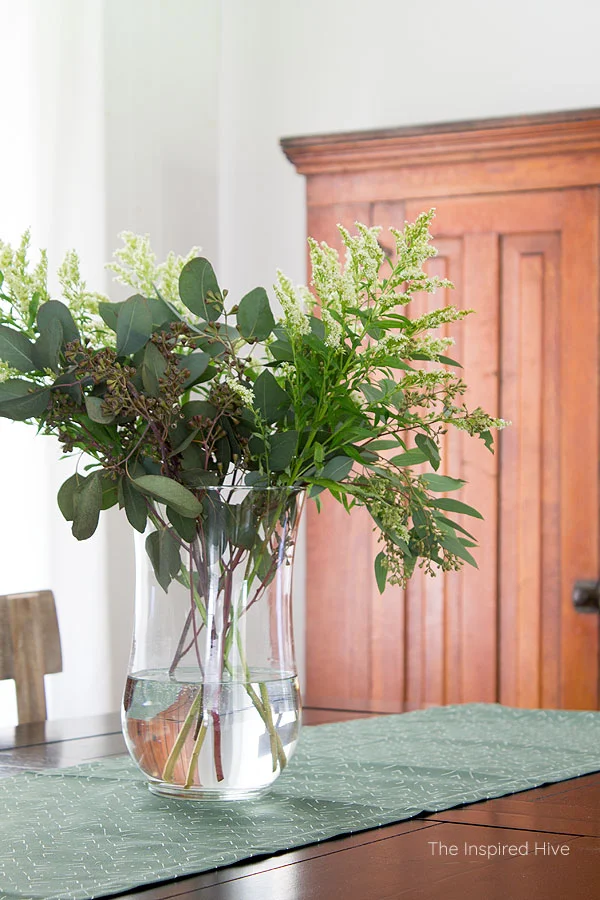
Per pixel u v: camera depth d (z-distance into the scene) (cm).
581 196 320
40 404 121
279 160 370
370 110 360
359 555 343
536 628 324
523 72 343
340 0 363
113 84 329
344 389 124
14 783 136
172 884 98
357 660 343
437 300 331
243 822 117
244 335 125
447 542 126
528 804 126
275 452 125
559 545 322
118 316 122
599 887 97
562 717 182
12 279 126
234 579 121
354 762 146
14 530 314
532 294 324
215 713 121
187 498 116
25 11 320
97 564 325
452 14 350
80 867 101
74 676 322
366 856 106
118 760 151
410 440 325
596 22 336
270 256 370
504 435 326
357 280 121
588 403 320
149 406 118
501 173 326
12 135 318
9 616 198
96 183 326
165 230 346
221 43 374
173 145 350
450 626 334
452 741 161
